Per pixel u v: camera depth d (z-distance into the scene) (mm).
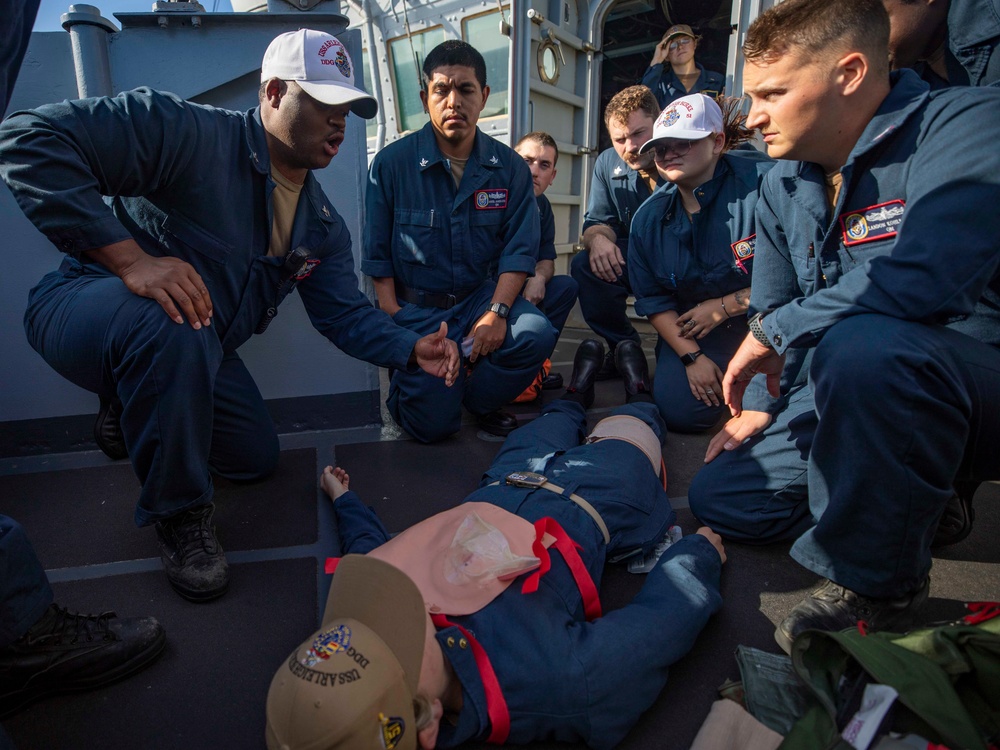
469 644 1127
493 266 2676
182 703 1263
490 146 2514
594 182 3344
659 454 1955
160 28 2182
